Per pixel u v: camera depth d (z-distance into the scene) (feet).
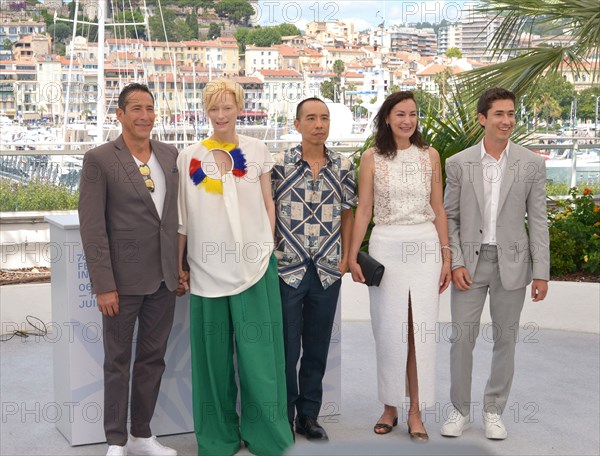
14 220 25.07
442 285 12.61
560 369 16.72
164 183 11.49
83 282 12.07
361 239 12.61
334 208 12.36
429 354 12.46
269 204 12.08
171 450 11.84
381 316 12.53
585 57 21.27
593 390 15.33
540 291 12.53
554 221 23.26
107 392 11.50
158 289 11.50
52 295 12.87
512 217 12.44
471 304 12.69
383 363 12.62
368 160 12.50
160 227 11.39
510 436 12.85
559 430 13.14
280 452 11.66
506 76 21.72
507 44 22.79
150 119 11.20
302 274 12.16
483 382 16.07
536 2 21.45
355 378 16.25
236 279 11.60
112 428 11.50
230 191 11.62
